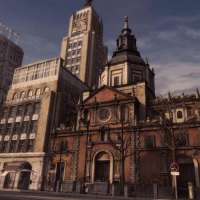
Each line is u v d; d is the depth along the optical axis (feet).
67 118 196.03
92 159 151.02
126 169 137.80
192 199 95.55
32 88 210.79
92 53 325.62
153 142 138.21
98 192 114.01
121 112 152.15
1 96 356.18
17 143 185.16
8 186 168.86
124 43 212.84
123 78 187.11
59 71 207.51
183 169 128.06
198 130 131.64
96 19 369.50
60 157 148.87
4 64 377.30
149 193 103.65
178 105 156.97
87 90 193.88
